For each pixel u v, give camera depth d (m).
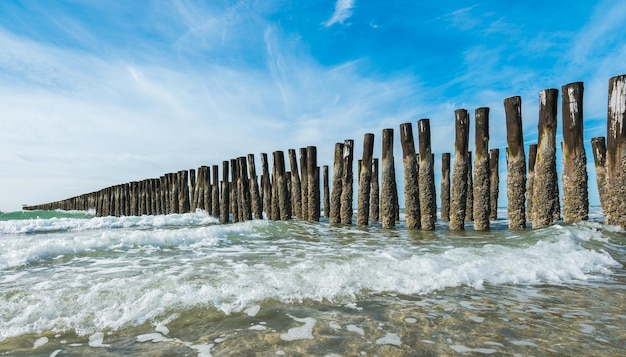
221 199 16.52
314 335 2.54
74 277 4.21
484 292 3.54
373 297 3.38
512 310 3.02
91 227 13.52
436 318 2.85
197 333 2.62
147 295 3.30
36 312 2.99
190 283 3.67
